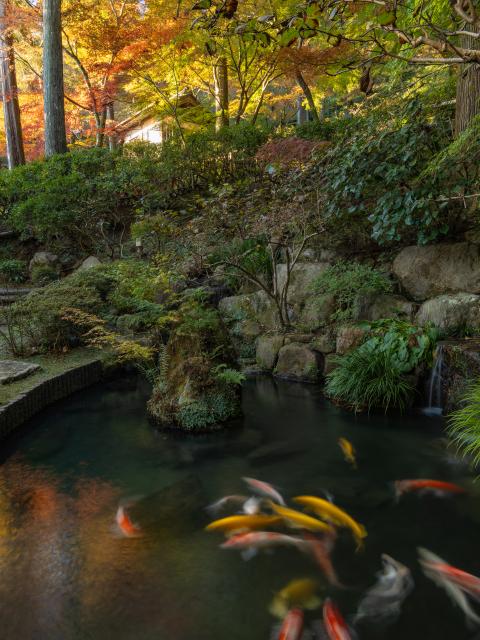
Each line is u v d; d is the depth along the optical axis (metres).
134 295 7.50
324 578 2.66
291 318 6.97
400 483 3.69
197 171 10.38
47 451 4.42
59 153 12.07
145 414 5.38
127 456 4.30
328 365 6.09
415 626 2.30
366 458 4.12
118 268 7.98
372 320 6.08
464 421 4.20
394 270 6.32
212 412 4.93
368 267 6.40
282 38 1.72
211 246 7.84
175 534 3.09
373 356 5.39
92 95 13.18
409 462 4.03
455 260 5.73
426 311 5.64
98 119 13.80
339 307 6.42
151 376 6.38
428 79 7.14
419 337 5.24
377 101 6.75
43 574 2.73
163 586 2.61
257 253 7.52
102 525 3.22
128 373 6.91
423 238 5.77
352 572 2.70
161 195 10.09
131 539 3.05
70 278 7.92
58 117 12.20
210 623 2.34
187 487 3.71
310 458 4.17
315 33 1.72
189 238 7.83
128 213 11.03
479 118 4.75
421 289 5.98
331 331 6.28
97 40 11.60
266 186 8.10
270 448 4.40
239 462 4.14
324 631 2.28
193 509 3.39
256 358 6.93
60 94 12.20
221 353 5.30
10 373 5.51
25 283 10.30
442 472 3.84
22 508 3.46
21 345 6.54
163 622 2.36
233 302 7.55
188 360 5.12
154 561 2.83
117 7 13.92
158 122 14.39
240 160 9.87
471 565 2.74
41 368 5.90
